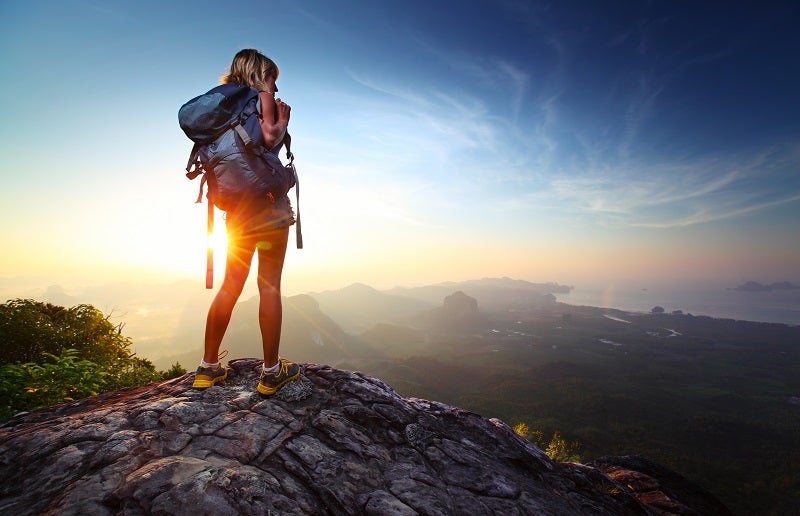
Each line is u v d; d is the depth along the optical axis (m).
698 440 140.75
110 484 1.75
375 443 2.50
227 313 2.69
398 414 2.85
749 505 93.88
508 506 2.37
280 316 2.71
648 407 171.75
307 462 2.15
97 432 2.10
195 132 2.45
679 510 4.21
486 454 2.90
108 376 6.45
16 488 1.74
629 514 3.16
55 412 2.52
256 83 2.61
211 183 2.60
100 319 8.43
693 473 110.56
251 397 2.66
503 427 3.41
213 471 1.90
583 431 136.25
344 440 2.41
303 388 2.81
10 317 7.13
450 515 2.09
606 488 3.40
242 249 2.67
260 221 2.57
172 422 2.25
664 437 139.88
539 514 2.41
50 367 5.30
